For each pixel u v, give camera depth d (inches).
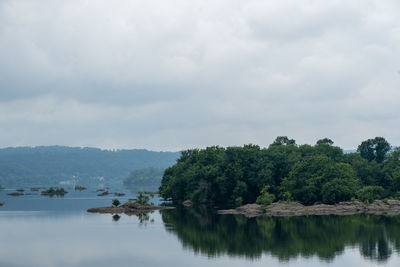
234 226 3666.3
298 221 3966.5
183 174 6929.1
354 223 3754.9
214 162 6840.6
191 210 5398.6
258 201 5039.4
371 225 3609.7
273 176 6112.2
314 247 2659.9
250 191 6215.6
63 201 7160.4
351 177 5378.9
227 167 6279.5
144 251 2586.1
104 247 2716.5
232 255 2456.9
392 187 5944.9
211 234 3223.4
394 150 6865.2
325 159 5447.8
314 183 5226.4
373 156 7298.2
